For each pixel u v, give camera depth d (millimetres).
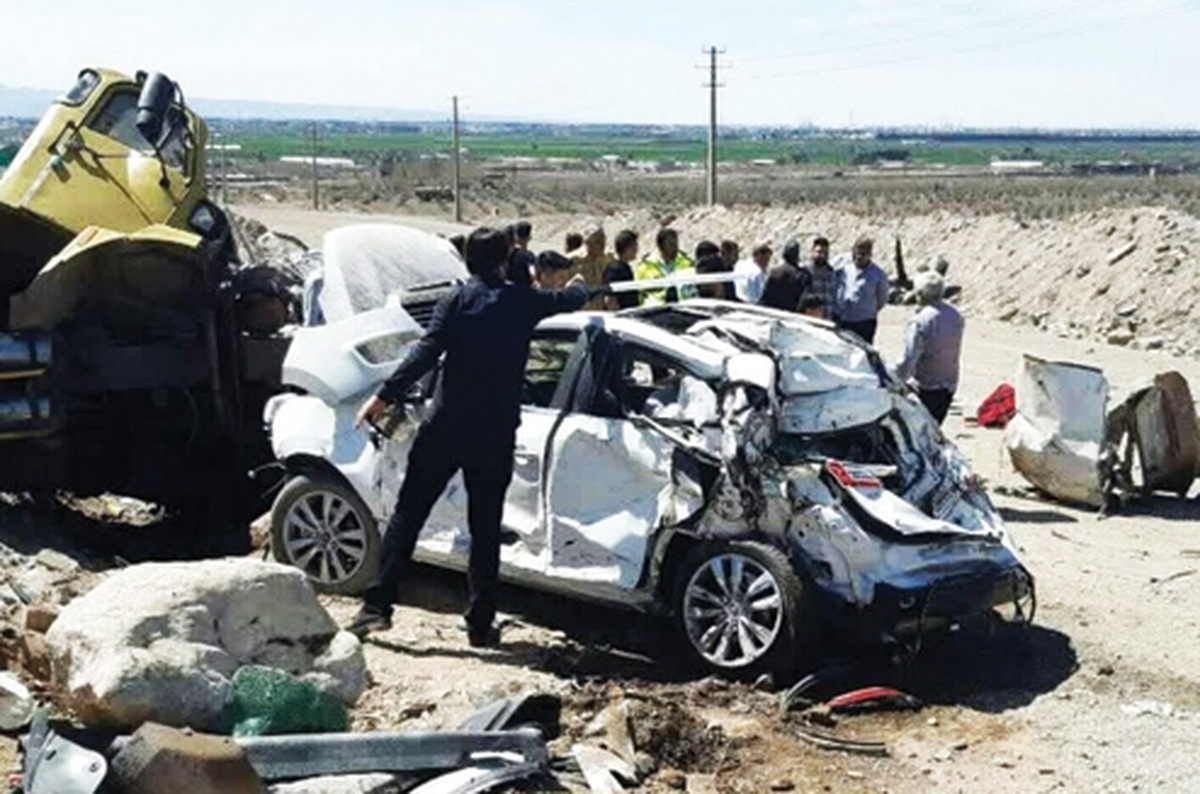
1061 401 12578
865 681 8023
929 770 6945
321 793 5883
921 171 111000
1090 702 7910
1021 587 8344
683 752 6863
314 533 9266
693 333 8680
